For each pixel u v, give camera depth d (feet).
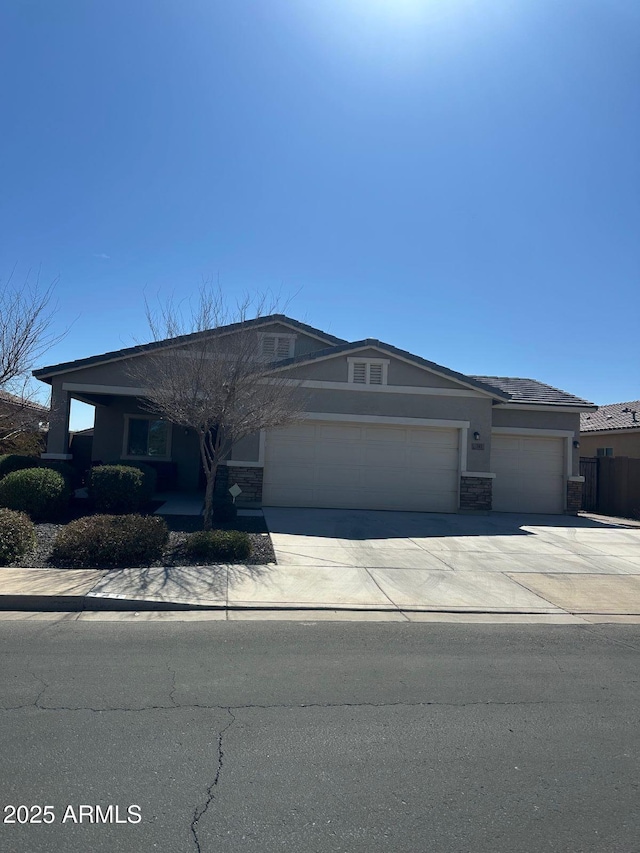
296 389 50.57
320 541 42.29
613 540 49.52
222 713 16.89
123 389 57.36
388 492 59.16
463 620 27.78
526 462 67.41
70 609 26.81
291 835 11.69
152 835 11.56
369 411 58.49
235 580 31.71
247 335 43.39
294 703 17.75
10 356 38.73
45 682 18.54
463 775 14.11
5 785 13.04
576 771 14.44
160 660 20.84
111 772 13.66
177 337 42.55
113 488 48.19
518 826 12.21
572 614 29.60
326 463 58.49
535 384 74.64
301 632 24.84
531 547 44.62
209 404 40.16
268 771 13.97
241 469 57.00
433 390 59.36
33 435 59.47
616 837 11.97
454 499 60.08
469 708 17.92
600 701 18.79
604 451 93.35
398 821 12.25
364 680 19.79
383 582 33.06
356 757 14.76
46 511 45.24
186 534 41.22
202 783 13.35
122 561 33.68
